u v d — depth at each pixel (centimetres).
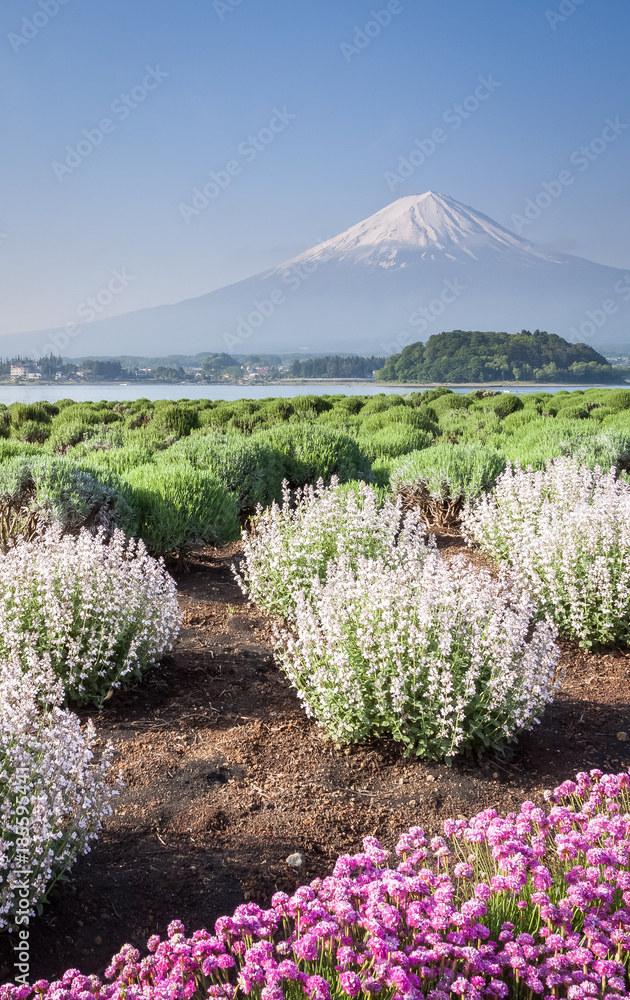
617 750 439
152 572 541
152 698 493
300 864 326
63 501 775
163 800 372
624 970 208
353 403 3425
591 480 916
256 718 472
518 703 425
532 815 288
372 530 719
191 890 306
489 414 2870
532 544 668
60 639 460
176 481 879
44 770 281
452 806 378
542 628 467
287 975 197
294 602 643
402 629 432
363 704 421
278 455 1199
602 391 4206
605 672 553
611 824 267
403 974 194
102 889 301
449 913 224
